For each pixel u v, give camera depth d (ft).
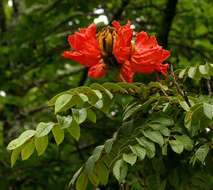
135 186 6.16
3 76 11.08
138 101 5.38
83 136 9.62
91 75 5.62
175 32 10.77
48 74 12.21
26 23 10.55
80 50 5.58
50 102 5.10
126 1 10.16
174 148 5.06
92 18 10.19
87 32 5.56
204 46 10.67
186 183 5.35
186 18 10.59
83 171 5.38
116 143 5.31
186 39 10.75
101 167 5.38
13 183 9.83
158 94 5.34
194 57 10.22
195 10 10.60
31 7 12.78
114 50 5.52
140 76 8.91
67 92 5.06
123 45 5.49
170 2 9.57
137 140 5.08
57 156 9.70
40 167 9.61
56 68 11.76
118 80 5.61
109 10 10.69
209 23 10.61
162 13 10.41
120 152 5.11
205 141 5.26
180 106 5.24
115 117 9.07
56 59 11.03
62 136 5.14
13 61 10.97
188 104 5.21
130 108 5.36
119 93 5.29
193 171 5.34
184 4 10.73
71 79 13.05
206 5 10.51
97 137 9.30
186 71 5.44
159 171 5.35
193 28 10.75
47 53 10.84
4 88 11.07
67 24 10.71
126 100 8.68
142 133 5.12
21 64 11.14
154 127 5.14
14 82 11.16
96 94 5.06
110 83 5.20
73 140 9.73
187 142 5.11
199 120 5.08
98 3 10.37
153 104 5.31
